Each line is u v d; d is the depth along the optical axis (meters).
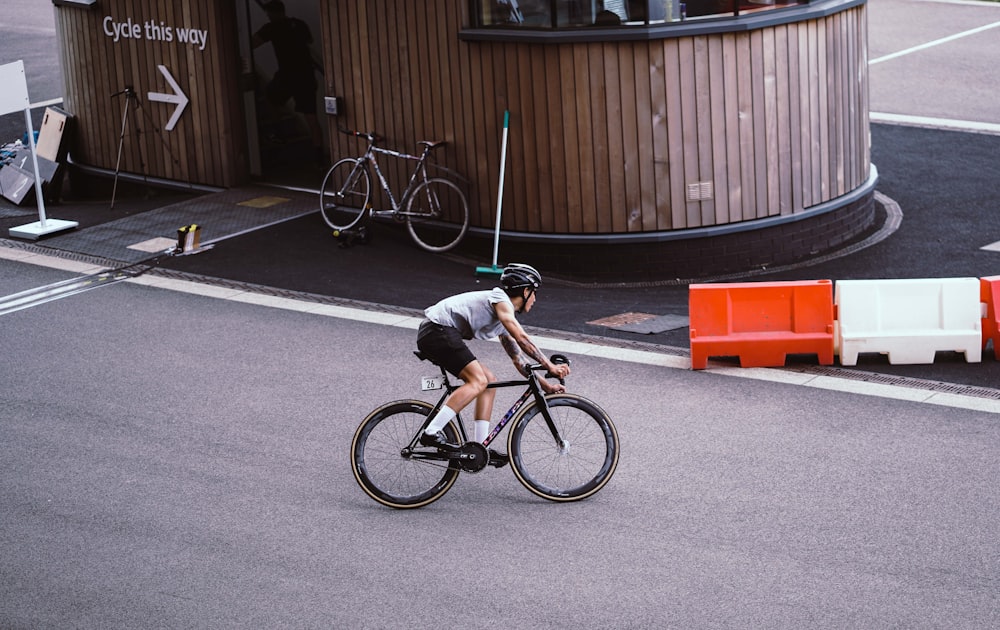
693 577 6.88
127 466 8.76
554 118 13.24
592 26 12.91
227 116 16.61
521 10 13.16
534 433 8.02
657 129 13.12
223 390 10.20
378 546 7.45
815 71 13.78
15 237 15.26
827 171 14.20
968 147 18.36
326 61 14.94
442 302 7.89
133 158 17.70
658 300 12.72
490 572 7.06
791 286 10.38
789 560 7.01
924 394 9.60
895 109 20.62
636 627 6.39
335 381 10.33
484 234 14.02
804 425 9.04
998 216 15.25
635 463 8.47
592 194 13.40
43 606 6.89
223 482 8.44
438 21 13.73
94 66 17.62
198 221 15.59
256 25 17.00
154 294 13.02
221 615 6.71
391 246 14.59
